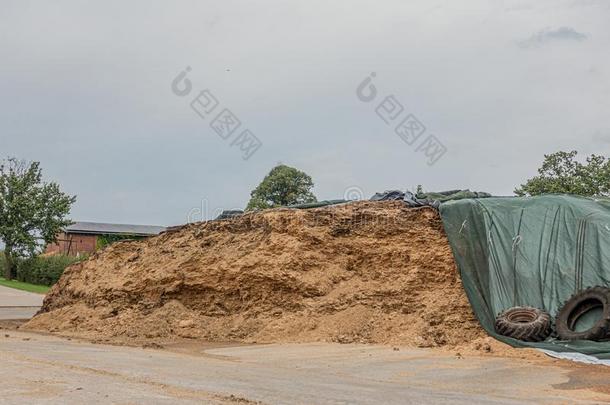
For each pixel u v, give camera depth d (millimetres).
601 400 12250
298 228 26312
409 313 23141
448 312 22391
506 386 13852
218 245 27938
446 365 17094
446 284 23750
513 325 20500
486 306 22344
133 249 31531
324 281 25078
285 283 25234
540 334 20203
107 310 28344
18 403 10570
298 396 11875
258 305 25484
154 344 22562
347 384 13773
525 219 24000
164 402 10797
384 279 24656
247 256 26391
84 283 31406
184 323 25703
